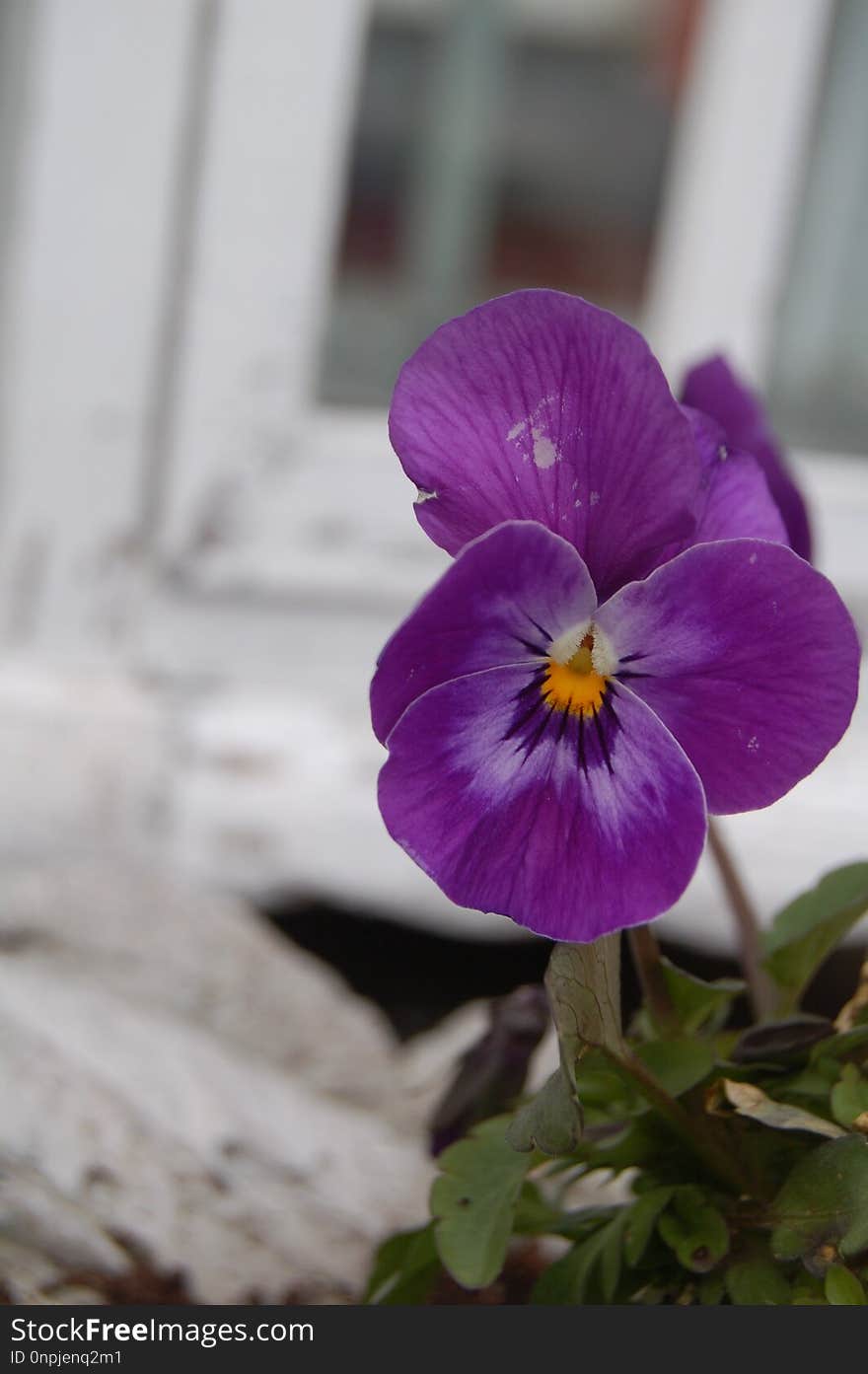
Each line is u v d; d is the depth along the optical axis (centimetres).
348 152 48
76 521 47
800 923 20
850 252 52
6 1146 23
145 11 43
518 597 15
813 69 48
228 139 45
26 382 46
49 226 45
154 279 46
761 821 49
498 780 15
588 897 15
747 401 20
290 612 49
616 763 15
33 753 45
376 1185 26
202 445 47
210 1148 25
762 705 15
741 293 50
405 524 50
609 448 15
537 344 15
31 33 43
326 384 50
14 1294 21
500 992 46
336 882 47
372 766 48
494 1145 19
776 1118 17
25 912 34
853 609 53
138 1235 23
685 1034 19
